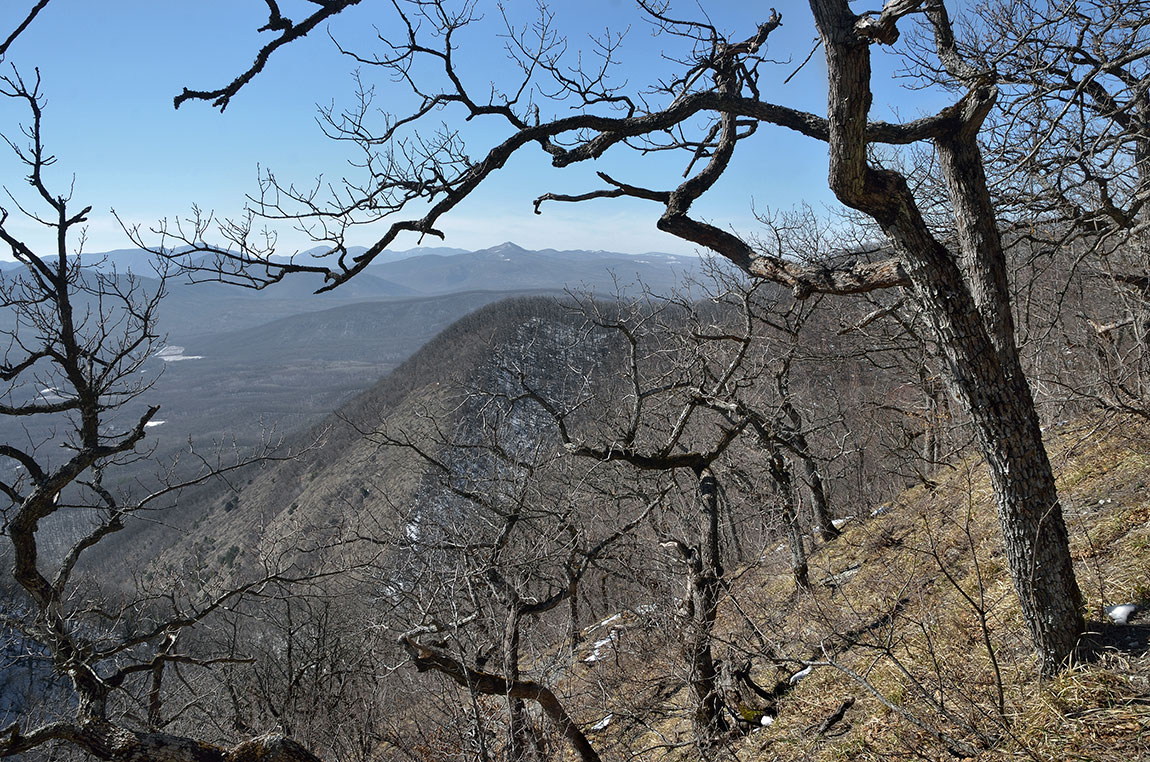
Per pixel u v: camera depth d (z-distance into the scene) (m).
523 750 5.66
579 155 3.88
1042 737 3.38
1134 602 4.09
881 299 10.66
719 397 7.49
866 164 3.31
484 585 7.48
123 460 7.91
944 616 5.70
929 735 4.01
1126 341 8.28
